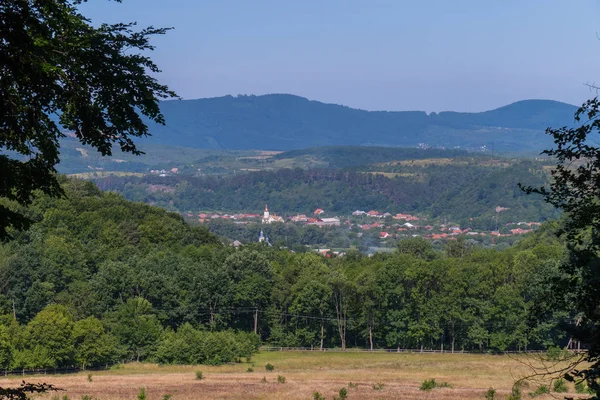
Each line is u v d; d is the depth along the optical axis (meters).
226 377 84.31
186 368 97.25
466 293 118.81
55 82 18.94
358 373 90.38
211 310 122.12
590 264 17.84
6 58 17.14
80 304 109.12
